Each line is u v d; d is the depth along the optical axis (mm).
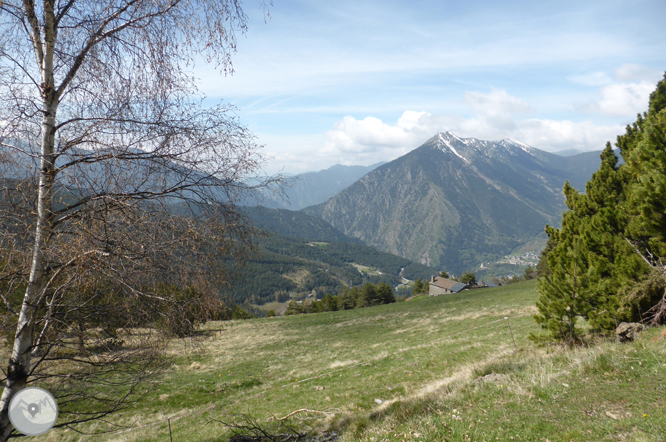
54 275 4383
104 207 4207
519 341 17031
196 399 16516
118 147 4262
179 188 4555
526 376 8094
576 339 11867
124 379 5062
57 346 4609
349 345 29594
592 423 5316
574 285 11734
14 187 4062
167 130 4465
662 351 7289
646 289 10695
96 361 4598
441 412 6953
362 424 7879
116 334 4633
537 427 5559
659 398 5590
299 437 8766
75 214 4273
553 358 9570
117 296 4508
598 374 7223
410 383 13227
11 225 4047
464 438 5680
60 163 4461
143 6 4418
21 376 4363
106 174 4285
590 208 16859
